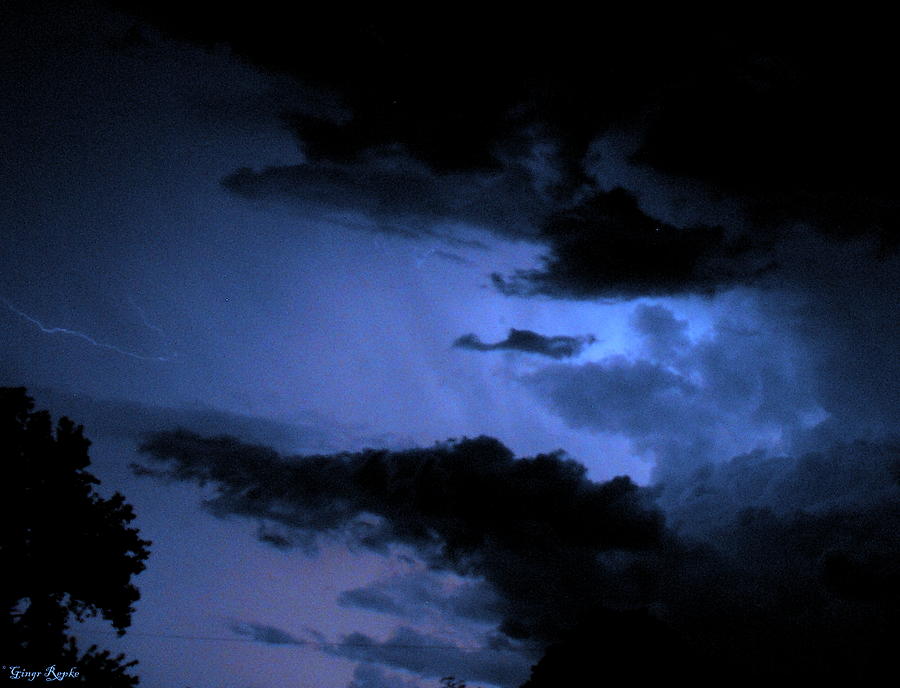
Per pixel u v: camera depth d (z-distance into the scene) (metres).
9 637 12.93
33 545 13.73
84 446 14.57
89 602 14.48
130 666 13.88
